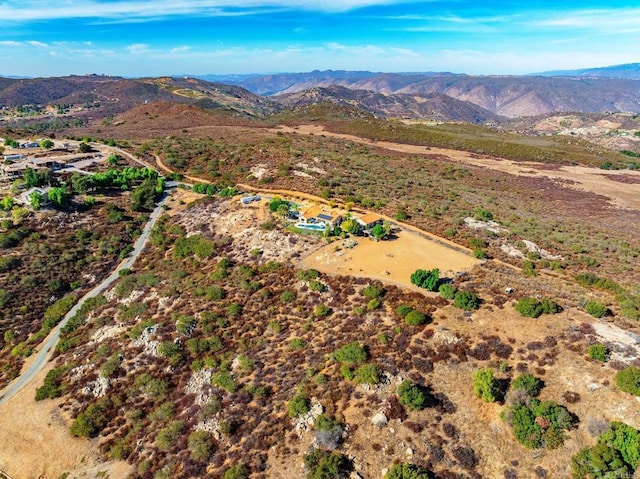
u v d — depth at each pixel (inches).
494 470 1529.3
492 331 2034.9
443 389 1796.3
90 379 2278.5
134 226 4035.4
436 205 4156.0
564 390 1700.3
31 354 2620.6
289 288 2652.6
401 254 2984.7
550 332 1978.3
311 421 1736.0
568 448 1525.6
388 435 1654.8
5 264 3166.8
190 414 1955.0
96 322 2736.2
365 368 1855.3
